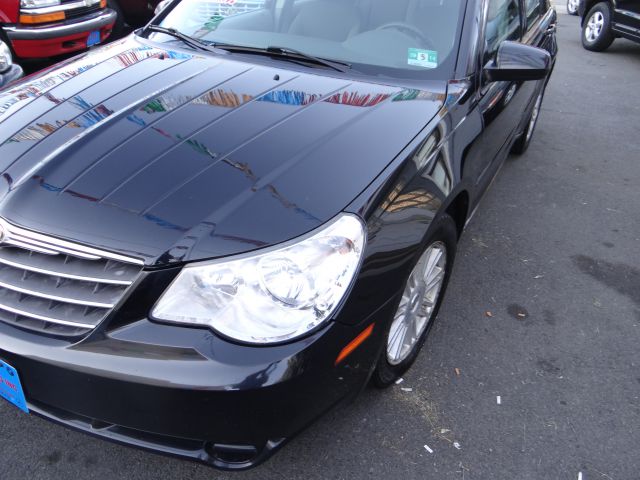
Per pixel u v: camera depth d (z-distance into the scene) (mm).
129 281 1451
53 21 4840
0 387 1661
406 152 1875
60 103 2035
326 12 2607
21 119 1948
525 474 1986
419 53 2434
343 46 2494
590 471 2021
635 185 4387
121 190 1580
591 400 2332
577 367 2506
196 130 1842
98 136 1799
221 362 1410
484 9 2604
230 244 1462
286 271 1468
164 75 2260
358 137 1876
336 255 1523
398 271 1721
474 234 3521
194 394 1403
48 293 1499
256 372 1416
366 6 2584
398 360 2221
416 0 2555
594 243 3539
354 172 1718
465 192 2316
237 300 1449
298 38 2559
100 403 1489
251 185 1604
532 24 3838
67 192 1586
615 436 2172
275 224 1507
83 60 2520
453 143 2135
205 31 2711
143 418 1480
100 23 5273
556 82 7023
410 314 2201
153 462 1929
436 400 2258
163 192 1571
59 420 1593
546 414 2244
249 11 2746
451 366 2443
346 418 2129
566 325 2775
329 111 2016
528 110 3980
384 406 2201
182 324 1438
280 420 1510
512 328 2719
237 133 1834
